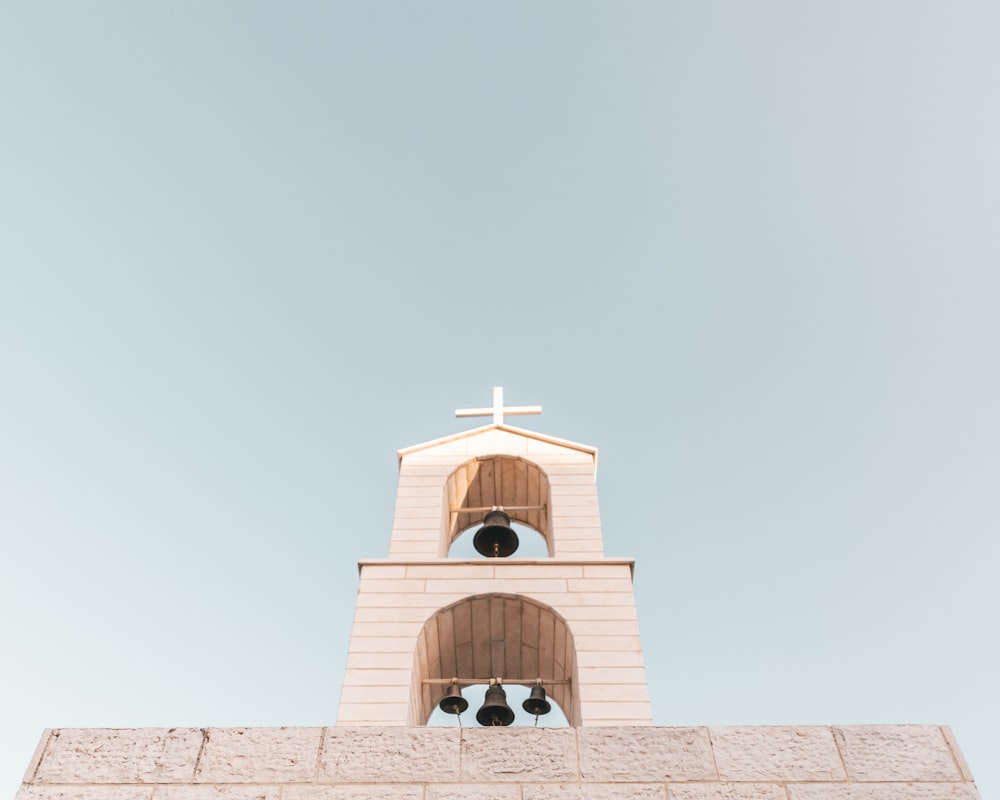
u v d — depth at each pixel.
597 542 11.05
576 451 12.57
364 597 10.31
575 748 6.95
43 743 7.08
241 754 6.98
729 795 6.63
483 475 12.66
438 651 10.48
